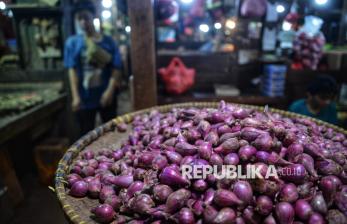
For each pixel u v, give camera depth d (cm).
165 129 145
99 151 156
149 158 123
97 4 376
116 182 120
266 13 336
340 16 366
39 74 391
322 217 93
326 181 101
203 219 95
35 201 304
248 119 127
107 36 326
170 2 305
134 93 251
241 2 318
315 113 243
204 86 361
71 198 120
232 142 112
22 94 361
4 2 346
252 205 95
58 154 334
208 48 459
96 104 333
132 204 105
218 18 410
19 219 276
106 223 106
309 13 318
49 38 375
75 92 322
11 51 438
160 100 326
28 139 350
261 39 363
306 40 318
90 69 323
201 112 152
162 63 348
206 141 120
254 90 362
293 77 325
